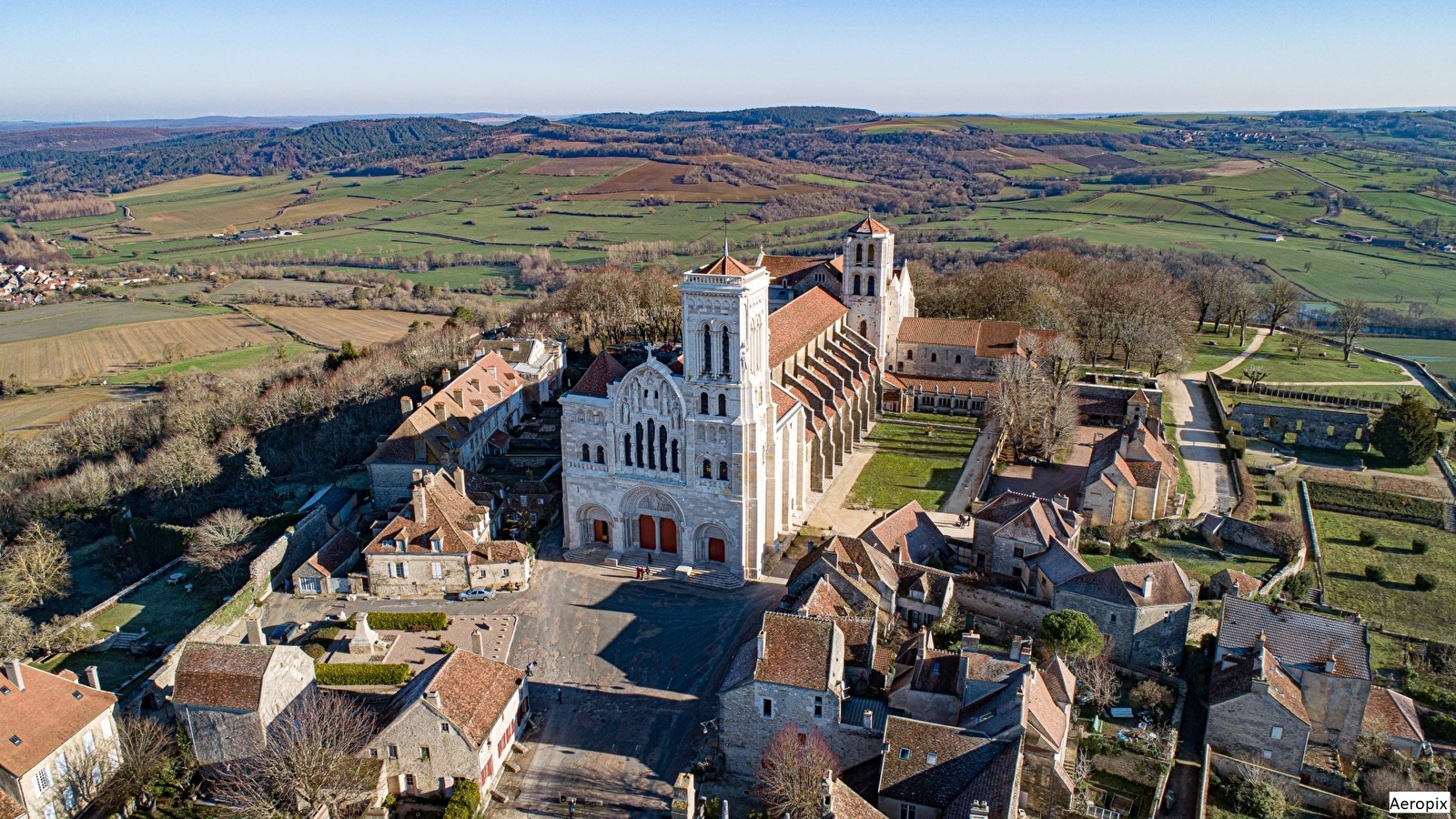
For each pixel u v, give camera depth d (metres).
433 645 103.44
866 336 175.75
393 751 79.38
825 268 180.50
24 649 104.12
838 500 136.25
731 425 110.81
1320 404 174.75
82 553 143.00
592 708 92.75
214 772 85.19
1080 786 75.12
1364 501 134.62
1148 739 80.31
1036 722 69.56
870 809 67.00
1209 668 91.88
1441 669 94.56
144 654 106.38
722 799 79.56
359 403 177.25
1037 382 157.38
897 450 156.38
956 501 135.12
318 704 85.56
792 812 69.38
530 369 181.25
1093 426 168.00
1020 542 106.88
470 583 114.75
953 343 179.88
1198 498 135.62
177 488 148.12
